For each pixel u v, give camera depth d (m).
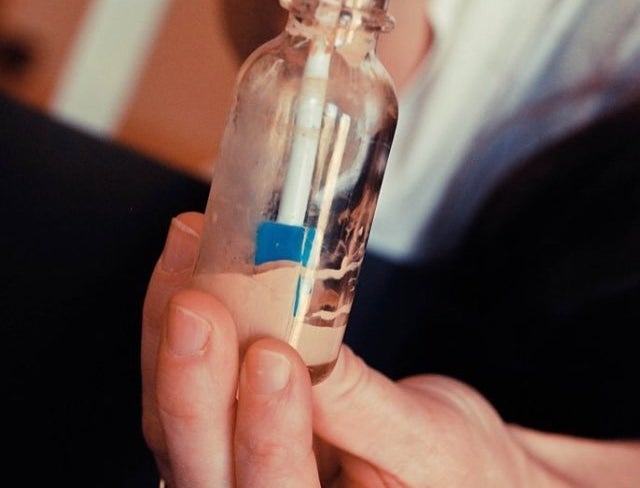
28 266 0.44
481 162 0.56
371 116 0.31
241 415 0.30
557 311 0.53
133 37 0.63
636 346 0.51
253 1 0.59
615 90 0.52
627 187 0.51
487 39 0.54
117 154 0.48
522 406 0.51
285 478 0.30
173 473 0.32
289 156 0.30
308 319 0.31
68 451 0.43
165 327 0.30
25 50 0.65
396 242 0.57
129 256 0.46
